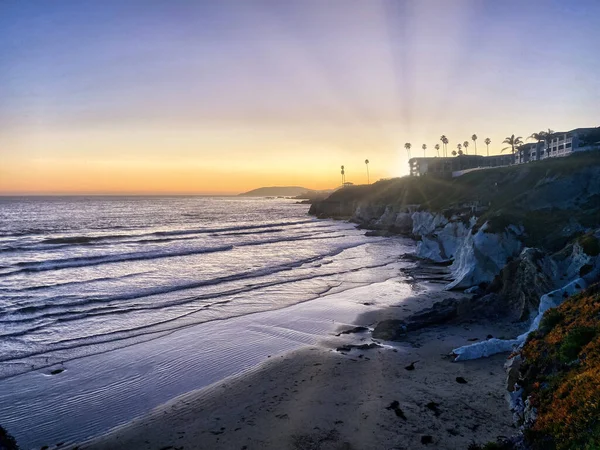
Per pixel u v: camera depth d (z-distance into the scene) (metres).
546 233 33.34
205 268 44.84
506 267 25.72
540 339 14.68
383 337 22.23
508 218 34.72
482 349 18.81
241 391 16.77
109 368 19.48
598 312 13.30
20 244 58.91
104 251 54.94
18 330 24.50
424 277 39.38
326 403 15.26
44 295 32.41
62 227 86.19
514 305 23.97
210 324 26.05
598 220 32.19
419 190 84.94
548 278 22.86
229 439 13.25
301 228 94.00
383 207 94.88
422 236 51.72
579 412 9.52
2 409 15.73
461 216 47.47
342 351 20.66
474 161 121.12
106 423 14.76
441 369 17.66
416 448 12.17
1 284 35.97
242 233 81.19
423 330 23.02
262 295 33.44
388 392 15.79
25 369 19.27
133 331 24.62
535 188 45.38
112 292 33.66
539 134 88.62
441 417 13.77
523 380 13.62
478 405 14.40
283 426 13.84
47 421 14.91
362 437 12.90
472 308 24.69
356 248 61.62
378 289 35.12
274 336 23.78
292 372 18.30
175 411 15.38
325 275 41.59
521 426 11.98
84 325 25.61
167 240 67.62
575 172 45.22
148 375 18.77
